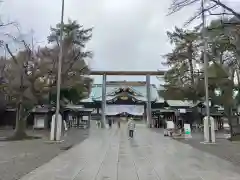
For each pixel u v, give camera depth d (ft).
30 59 77.15
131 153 47.06
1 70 79.66
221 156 43.62
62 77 89.51
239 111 103.19
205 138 67.56
